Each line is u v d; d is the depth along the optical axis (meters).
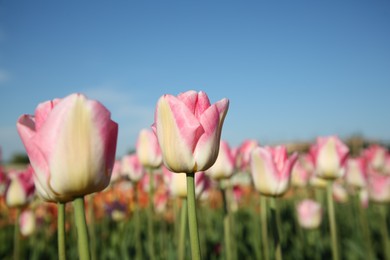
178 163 1.67
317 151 3.80
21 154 31.28
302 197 9.42
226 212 3.58
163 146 1.71
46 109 1.54
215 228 7.42
